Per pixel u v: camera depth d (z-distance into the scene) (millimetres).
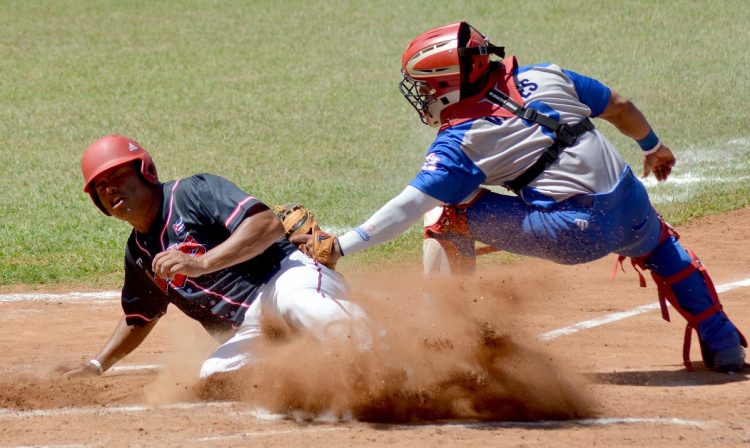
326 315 15062
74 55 68438
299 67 63812
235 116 52188
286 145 45938
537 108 16016
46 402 16109
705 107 51625
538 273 24875
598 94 16781
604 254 16500
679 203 35062
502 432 13883
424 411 14891
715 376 17375
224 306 16141
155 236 15984
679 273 17391
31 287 26953
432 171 15836
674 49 64000
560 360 16531
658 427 14070
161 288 16516
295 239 16531
